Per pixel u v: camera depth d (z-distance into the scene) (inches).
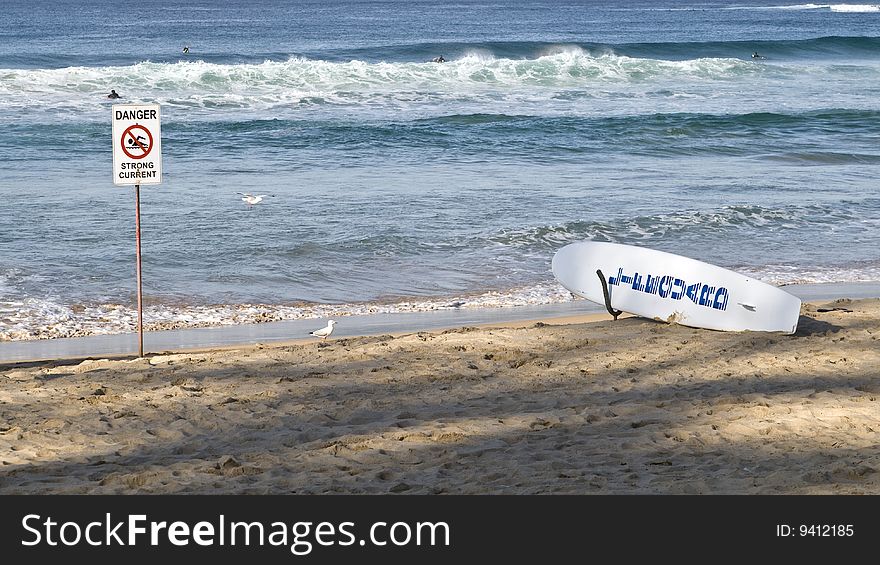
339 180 1149.1
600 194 1096.8
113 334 603.2
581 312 668.7
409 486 301.1
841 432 346.6
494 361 484.7
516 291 732.0
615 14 7076.8
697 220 965.8
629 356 491.8
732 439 339.6
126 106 495.8
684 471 307.9
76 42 3558.1
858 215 1019.3
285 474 314.5
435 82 2100.1
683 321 579.5
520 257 829.8
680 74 2401.6
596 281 617.6
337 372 461.1
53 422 371.9
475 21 5679.1
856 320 587.8
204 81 1914.4
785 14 7504.9
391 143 1424.7
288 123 1556.3
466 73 2142.0
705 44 3191.4
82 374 460.8
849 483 293.6
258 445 347.9
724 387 423.2
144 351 557.0
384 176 1182.3
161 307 671.1
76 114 1574.8
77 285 712.4
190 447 345.1
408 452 334.0
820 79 2508.6
